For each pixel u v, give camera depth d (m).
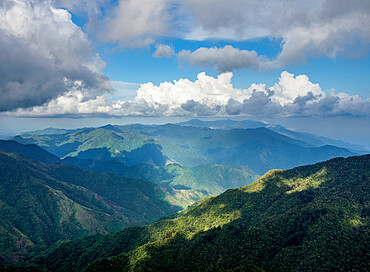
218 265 115.94
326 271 96.38
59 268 167.12
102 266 137.25
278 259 110.44
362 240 106.94
